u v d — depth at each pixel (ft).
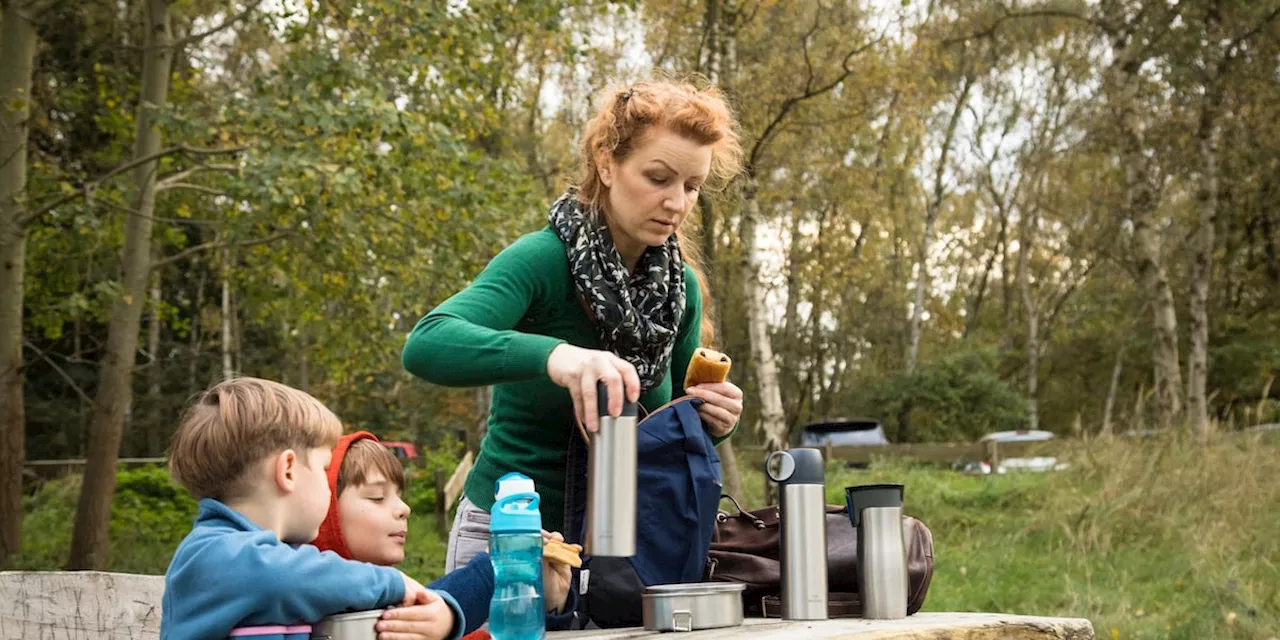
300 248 39.34
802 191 62.49
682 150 7.65
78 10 46.21
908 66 49.85
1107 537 33.50
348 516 8.27
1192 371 60.39
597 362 6.38
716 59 36.60
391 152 35.09
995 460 59.47
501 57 37.52
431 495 56.29
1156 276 59.52
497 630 6.38
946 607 28.48
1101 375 123.44
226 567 5.79
